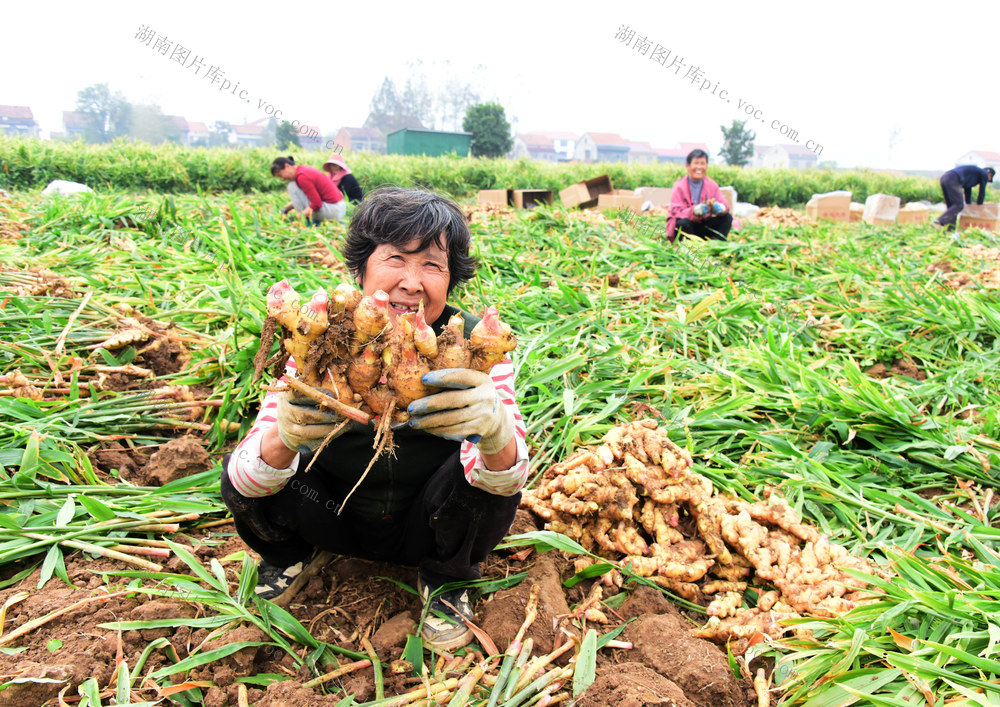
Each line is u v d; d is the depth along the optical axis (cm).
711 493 242
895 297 511
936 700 164
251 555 213
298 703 160
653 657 186
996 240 1005
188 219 625
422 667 179
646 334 423
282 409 144
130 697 160
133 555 212
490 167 2388
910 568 217
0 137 1755
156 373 334
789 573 214
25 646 170
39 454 242
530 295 466
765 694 174
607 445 247
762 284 578
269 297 136
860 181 2636
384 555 206
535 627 194
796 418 328
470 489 172
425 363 142
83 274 426
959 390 362
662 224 909
